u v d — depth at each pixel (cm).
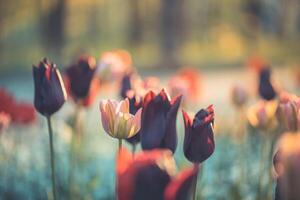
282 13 5228
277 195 218
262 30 5241
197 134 285
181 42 4203
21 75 3541
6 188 689
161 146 277
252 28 5191
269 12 5234
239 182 571
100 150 955
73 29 5372
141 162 174
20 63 4491
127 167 175
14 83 2922
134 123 324
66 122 587
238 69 3741
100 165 838
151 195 174
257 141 704
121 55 609
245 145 726
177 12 3909
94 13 5525
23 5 4709
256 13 5153
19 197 672
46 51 4384
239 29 5231
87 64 465
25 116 584
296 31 5347
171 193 174
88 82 468
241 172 617
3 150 717
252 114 475
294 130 316
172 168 175
